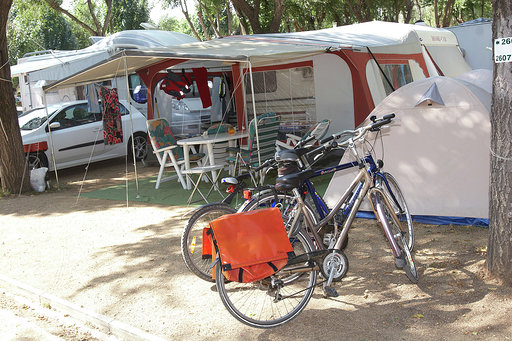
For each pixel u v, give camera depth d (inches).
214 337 142.1
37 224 289.6
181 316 156.6
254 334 141.4
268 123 311.1
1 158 378.3
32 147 423.5
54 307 176.4
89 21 1486.2
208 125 514.9
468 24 545.0
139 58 304.8
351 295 160.1
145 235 249.9
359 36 384.5
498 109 150.6
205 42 365.4
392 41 375.2
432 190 225.1
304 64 403.2
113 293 180.2
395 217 167.3
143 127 502.3
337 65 386.9
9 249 244.5
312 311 150.9
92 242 245.4
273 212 143.6
